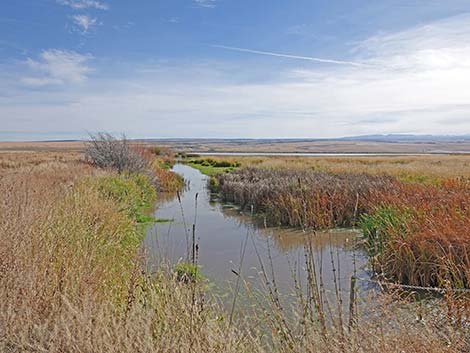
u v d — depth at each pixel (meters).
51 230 5.92
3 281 3.94
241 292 7.02
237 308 5.80
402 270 7.93
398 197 12.41
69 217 7.39
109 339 3.30
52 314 3.65
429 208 9.80
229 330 3.87
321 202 13.75
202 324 3.61
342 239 11.38
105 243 7.56
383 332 3.43
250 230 13.88
